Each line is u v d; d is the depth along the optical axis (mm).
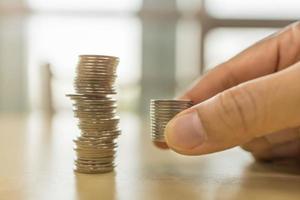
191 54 1438
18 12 1450
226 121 226
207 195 217
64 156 323
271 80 220
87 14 1438
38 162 295
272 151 318
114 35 1435
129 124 772
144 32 1431
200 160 320
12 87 1460
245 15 1438
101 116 256
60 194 212
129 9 1434
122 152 361
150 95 1409
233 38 1447
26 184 231
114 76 260
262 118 222
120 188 226
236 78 335
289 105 217
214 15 1440
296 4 1421
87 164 257
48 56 1412
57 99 989
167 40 1433
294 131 311
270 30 1438
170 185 235
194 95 336
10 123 750
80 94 255
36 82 1432
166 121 254
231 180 251
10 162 294
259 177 262
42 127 655
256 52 333
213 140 232
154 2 1436
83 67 255
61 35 1448
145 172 268
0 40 1460
